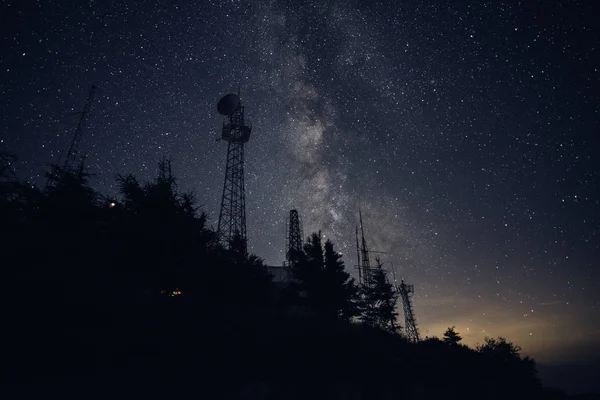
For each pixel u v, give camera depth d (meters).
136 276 16.78
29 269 12.34
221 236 27.33
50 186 16.91
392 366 18.88
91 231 16.36
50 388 8.70
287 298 25.88
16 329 10.82
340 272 27.52
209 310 18.42
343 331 21.83
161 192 18.36
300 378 13.24
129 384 9.72
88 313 12.81
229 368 12.38
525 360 40.59
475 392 19.83
